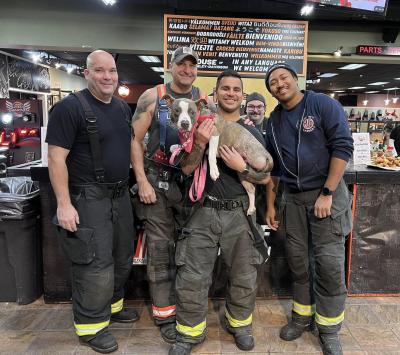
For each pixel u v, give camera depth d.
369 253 2.49
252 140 1.75
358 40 6.17
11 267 2.41
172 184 1.94
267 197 2.05
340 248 1.85
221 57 4.42
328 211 1.78
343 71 11.79
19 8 5.67
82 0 5.69
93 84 1.76
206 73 4.43
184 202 1.94
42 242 2.40
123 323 2.24
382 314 2.32
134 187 2.17
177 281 1.87
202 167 1.79
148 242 2.04
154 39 5.83
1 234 2.35
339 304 1.89
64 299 2.45
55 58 9.18
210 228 1.80
